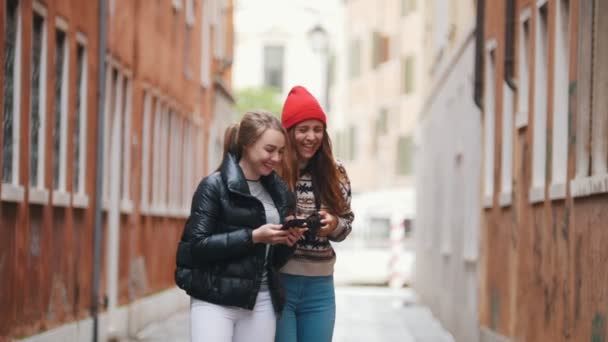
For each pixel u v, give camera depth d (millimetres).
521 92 14594
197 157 30484
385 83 54438
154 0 23188
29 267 13703
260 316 7492
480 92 17984
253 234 7273
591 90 11000
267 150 7383
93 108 17266
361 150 58344
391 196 44469
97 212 17375
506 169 15742
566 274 11477
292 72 77312
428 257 29406
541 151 13383
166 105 25047
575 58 11273
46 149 14609
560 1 12172
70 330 15531
